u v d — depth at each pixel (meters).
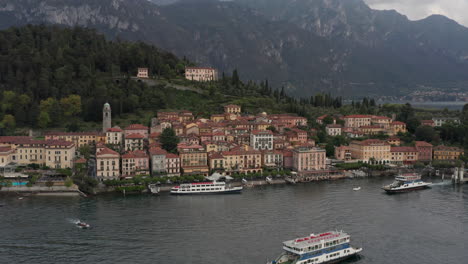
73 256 159.88
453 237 183.12
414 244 175.75
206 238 177.75
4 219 198.50
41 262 154.62
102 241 173.75
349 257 163.75
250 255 161.88
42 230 184.88
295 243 158.62
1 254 160.88
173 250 165.88
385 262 159.12
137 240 175.12
